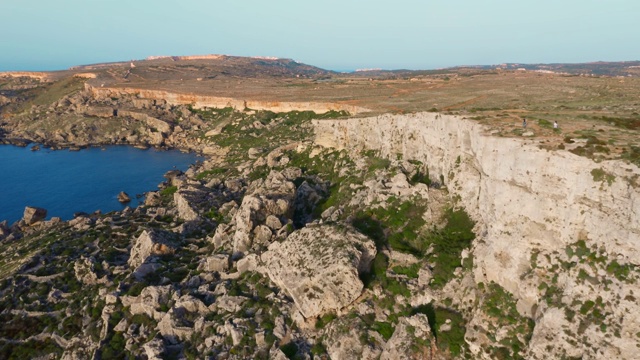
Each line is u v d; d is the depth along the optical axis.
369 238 52.50
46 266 69.06
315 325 47.66
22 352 55.38
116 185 130.00
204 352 47.72
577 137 42.47
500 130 48.50
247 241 63.50
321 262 49.53
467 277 45.75
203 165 135.12
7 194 123.06
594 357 32.56
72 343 54.69
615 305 32.84
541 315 37.03
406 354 41.06
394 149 77.50
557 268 38.12
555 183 38.72
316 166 95.69
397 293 48.09
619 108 62.62
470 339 40.53
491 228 45.50
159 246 68.25
